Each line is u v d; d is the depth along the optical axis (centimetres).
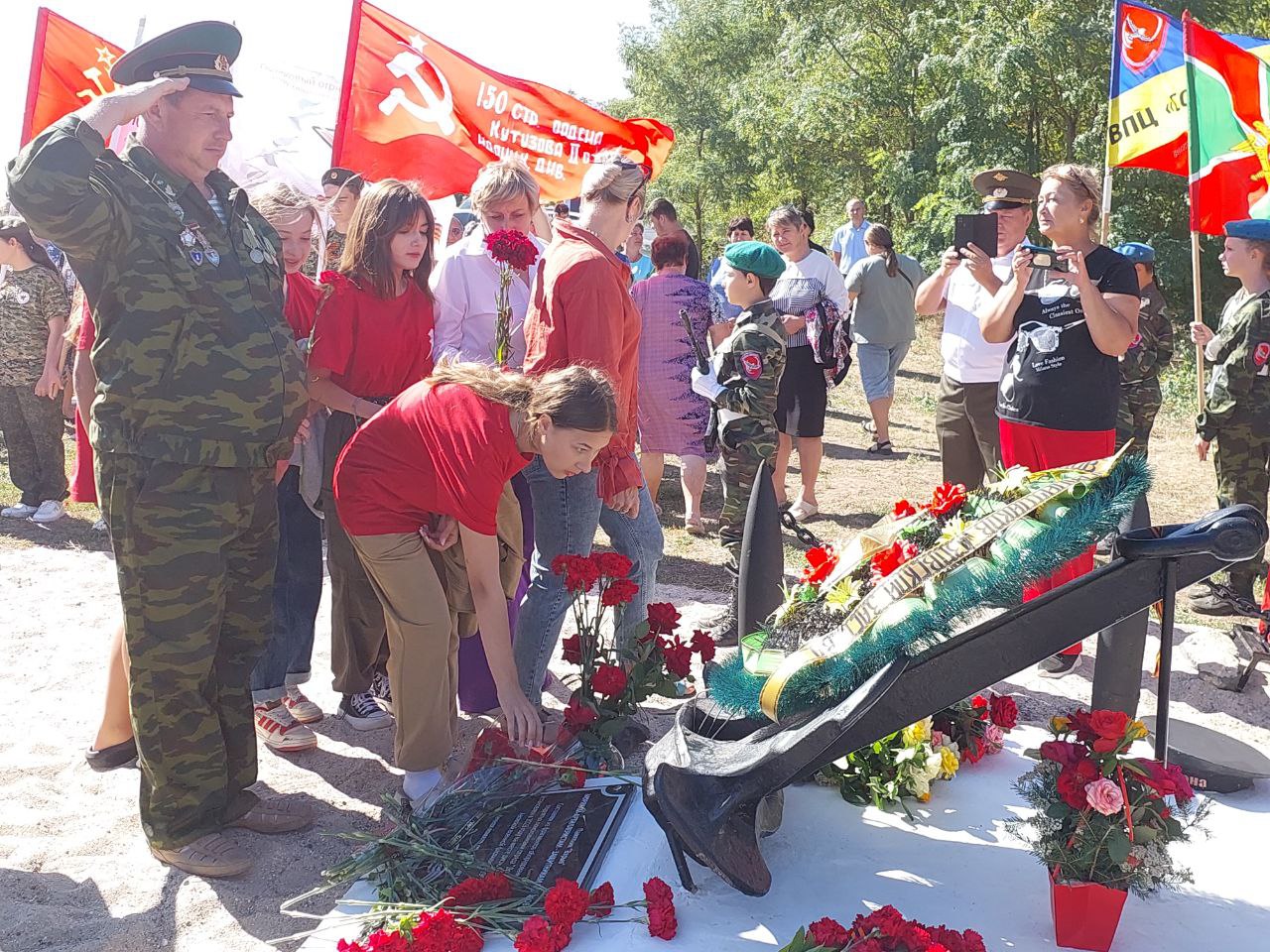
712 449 576
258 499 346
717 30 4225
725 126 3506
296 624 444
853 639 282
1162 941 291
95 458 323
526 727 351
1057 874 283
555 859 318
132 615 324
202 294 317
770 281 564
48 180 287
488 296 456
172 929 317
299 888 339
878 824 348
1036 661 276
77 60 658
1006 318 477
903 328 1016
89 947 307
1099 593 269
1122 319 454
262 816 367
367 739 440
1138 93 716
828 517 802
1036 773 297
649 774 306
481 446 331
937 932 264
